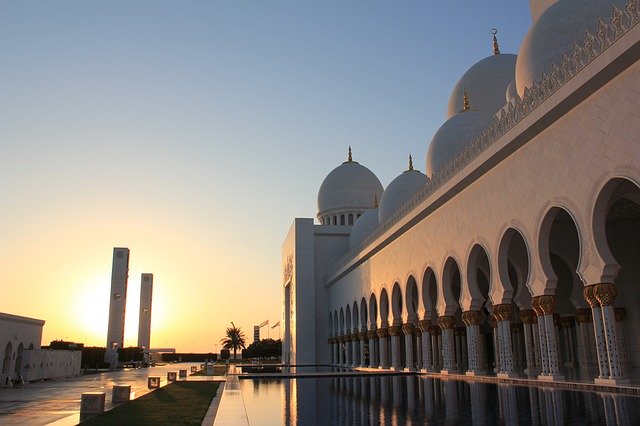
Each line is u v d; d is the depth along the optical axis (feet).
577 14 72.08
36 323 121.08
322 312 185.16
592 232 50.42
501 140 64.75
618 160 47.03
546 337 59.41
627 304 77.00
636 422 30.01
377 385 68.23
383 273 119.34
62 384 102.63
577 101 52.08
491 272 70.13
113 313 261.24
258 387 70.03
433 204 86.94
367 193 209.36
